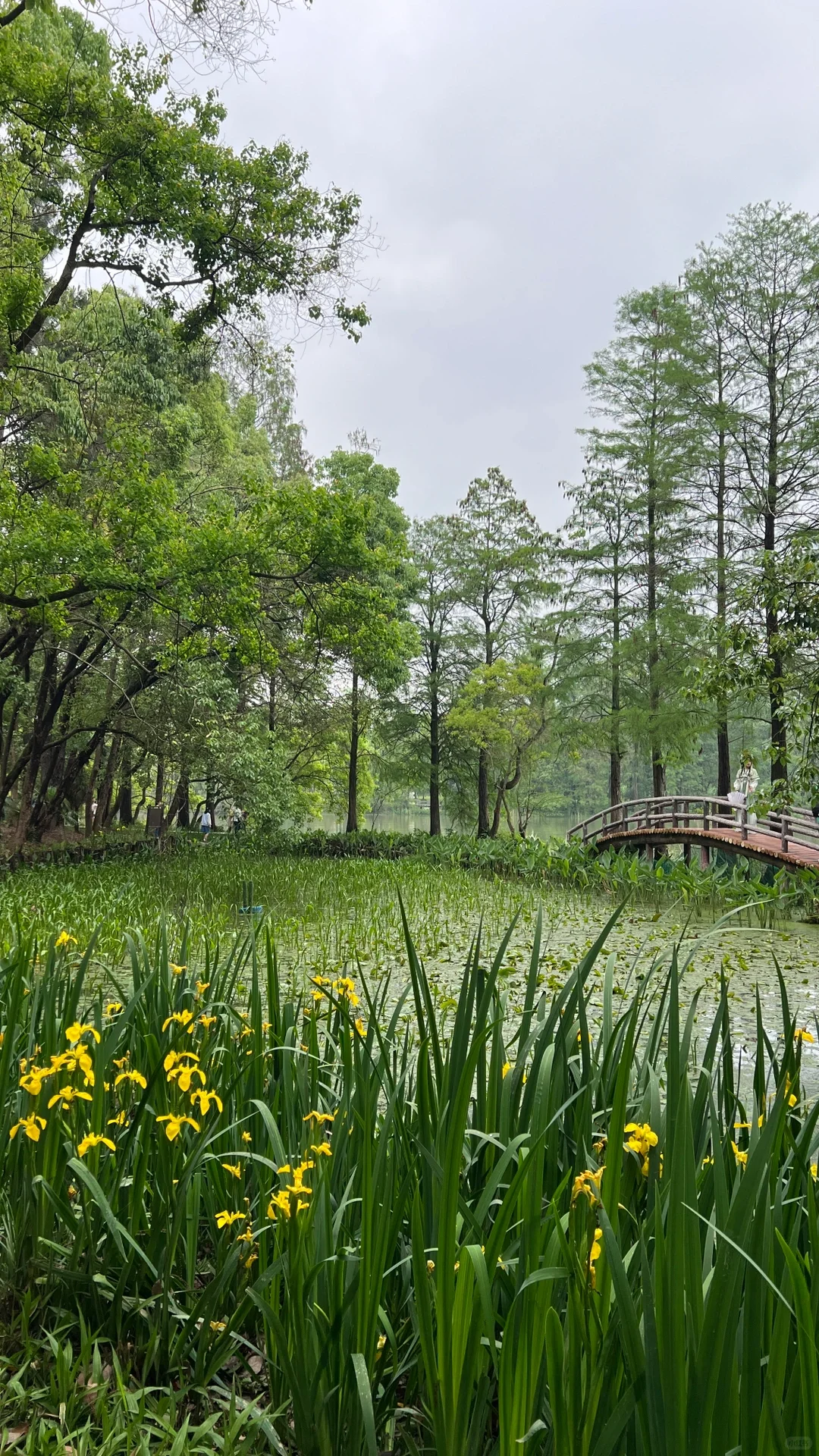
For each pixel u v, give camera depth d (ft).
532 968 7.22
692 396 77.25
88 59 60.39
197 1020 8.97
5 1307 7.27
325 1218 6.08
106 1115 8.29
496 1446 5.49
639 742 80.48
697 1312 4.32
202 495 74.38
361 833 94.79
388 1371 5.96
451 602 107.14
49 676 69.31
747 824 52.54
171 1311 6.63
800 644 36.24
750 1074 16.51
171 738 67.87
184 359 64.64
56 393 57.98
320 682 90.22
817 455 68.64
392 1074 7.12
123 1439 5.56
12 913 29.86
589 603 89.04
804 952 33.58
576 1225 5.26
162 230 47.06
